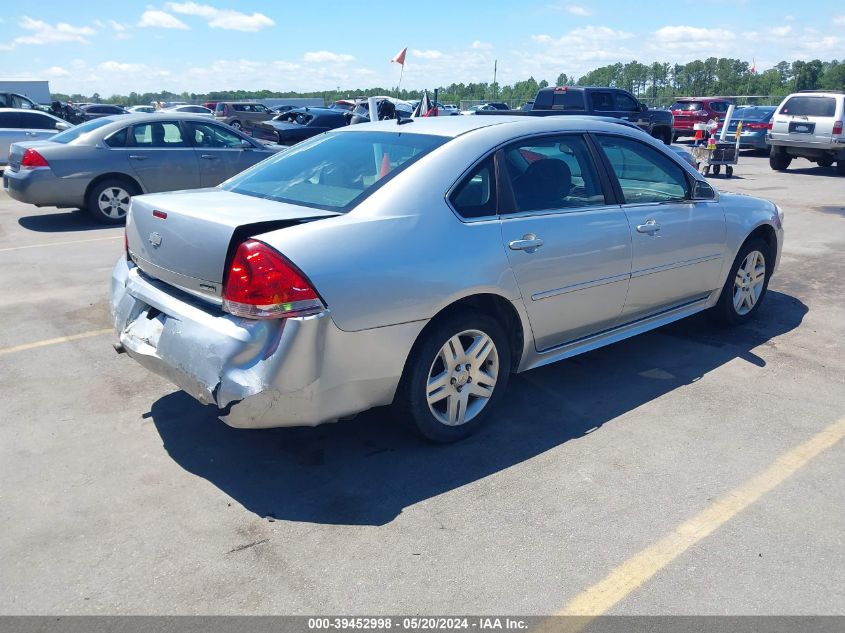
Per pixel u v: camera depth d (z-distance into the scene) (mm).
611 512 3168
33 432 3852
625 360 5000
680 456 3662
